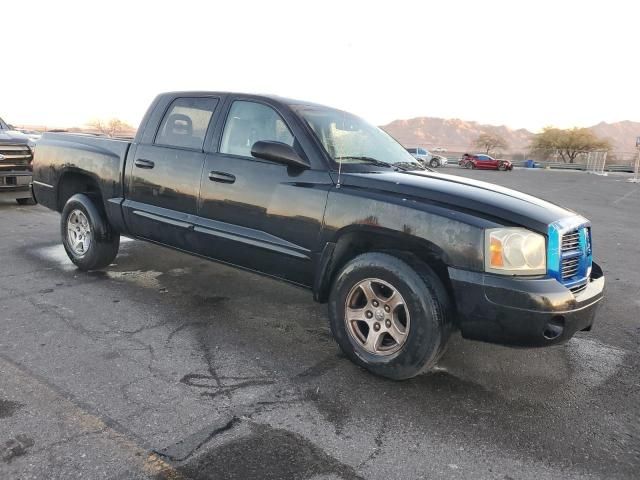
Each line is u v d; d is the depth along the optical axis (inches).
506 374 145.8
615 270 278.8
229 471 98.0
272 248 155.9
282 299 199.5
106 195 204.8
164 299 193.5
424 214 129.0
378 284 137.6
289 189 151.8
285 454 104.0
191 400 123.0
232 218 165.6
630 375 149.3
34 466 96.4
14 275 214.4
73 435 106.6
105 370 135.7
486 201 130.0
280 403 123.7
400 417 120.2
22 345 148.3
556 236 125.7
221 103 176.4
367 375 140.1
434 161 1886.1
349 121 180.1
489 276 121.5
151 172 187.6
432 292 127.0
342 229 140.9
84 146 215.9
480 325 124.7
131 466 97.9
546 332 122.2
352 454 105.5
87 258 215.3
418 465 103.1
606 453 110.5
